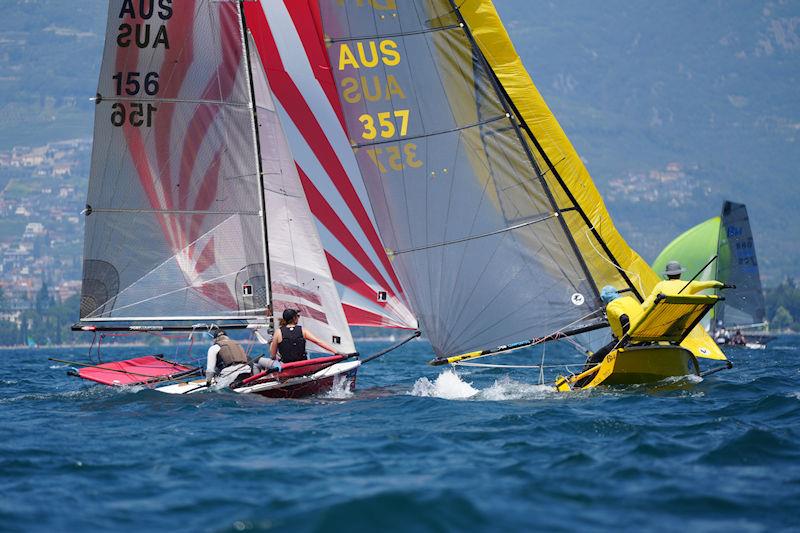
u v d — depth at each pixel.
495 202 58.78
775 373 74.88
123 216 56.44
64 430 44.81
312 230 58.50
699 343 59.69
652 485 32.28
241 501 31.02
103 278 56.34
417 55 58.81
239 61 56.97
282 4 61.06
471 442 40.28
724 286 51.53
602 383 55.12
